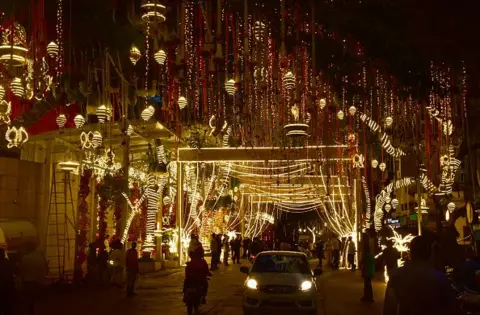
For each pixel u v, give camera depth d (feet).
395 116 77.46
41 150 88.17
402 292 15.43
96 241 75.82
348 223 114.21
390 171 119.96
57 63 55.67
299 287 42.80
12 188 78.79
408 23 33.01
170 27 46.80
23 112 75.41
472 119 74.79
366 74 42.63
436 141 87.10
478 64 34.17
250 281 43.73
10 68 52.80
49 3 53.21
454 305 15.19
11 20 53.62
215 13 46.50
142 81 55.83
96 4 50.31
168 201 104.78
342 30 36.60
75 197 86.43
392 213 127.13
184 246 110.01
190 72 65.77
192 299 45.47
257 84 71.20
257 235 180.04
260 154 99.35
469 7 30.27
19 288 48.01
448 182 78.48
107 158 89.04
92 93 62.28
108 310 49.49
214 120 80.94
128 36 53.42
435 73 37.06
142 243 102.58
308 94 57.31
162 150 92.43
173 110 79.56
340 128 97.86
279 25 42.65
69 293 63.26
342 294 61.98
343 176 109.60
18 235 70.54
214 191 124.77
